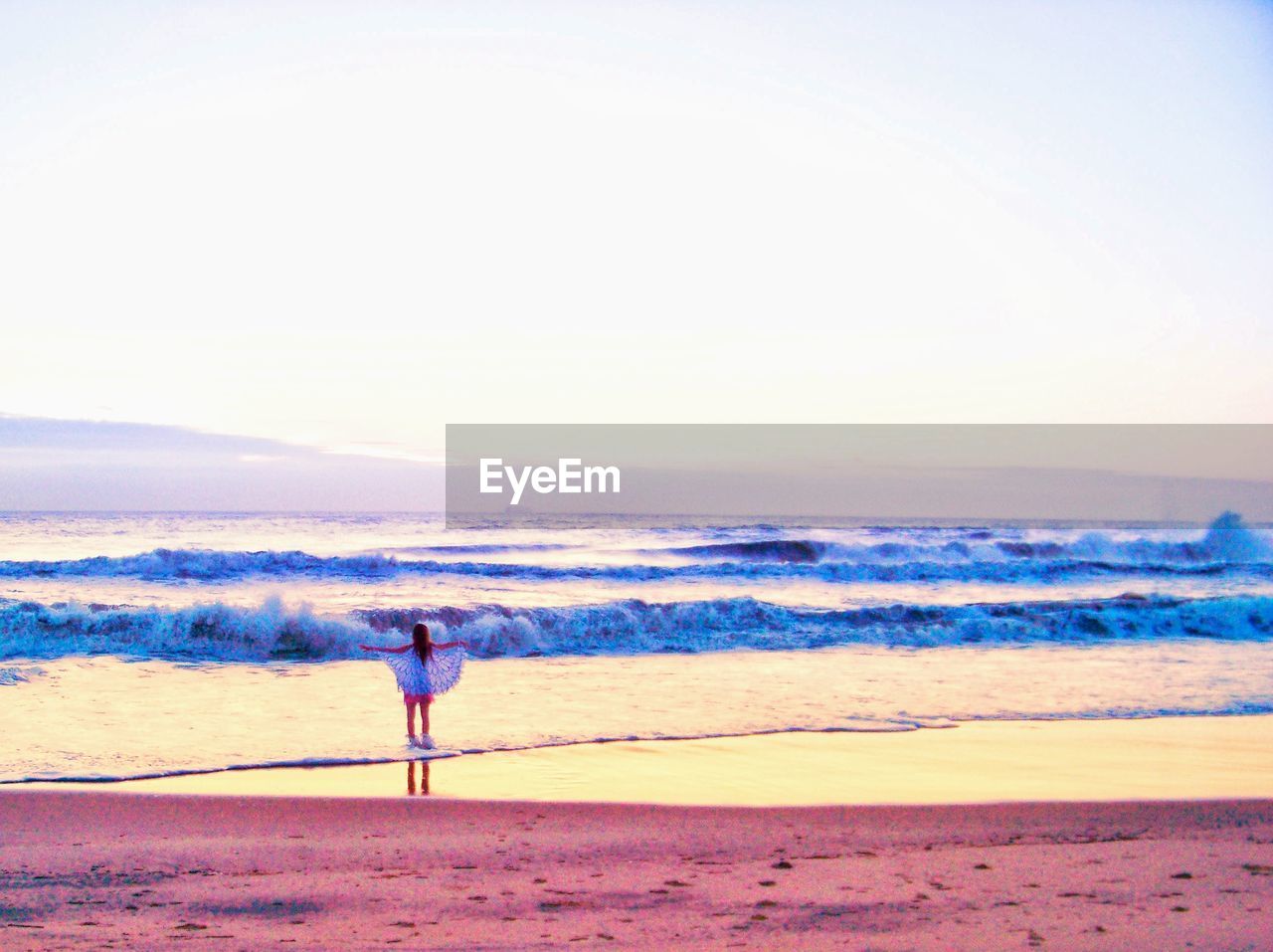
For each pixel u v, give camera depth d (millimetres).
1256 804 7922
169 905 5250
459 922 4910
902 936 4621
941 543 36562
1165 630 19719
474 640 16766
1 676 12922
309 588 24234
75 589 22688
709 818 7473
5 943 4516
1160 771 9219
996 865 6137
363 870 6012
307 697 12328
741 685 13656
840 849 6629
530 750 9844
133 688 12570
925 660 16250
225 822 7160
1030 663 16031
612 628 18000
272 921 4941
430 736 9992
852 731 10883
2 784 8086
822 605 23484
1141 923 4824
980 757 9750
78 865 6055
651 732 10719
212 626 16016
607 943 4527
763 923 4875
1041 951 4375
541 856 6410
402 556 34906
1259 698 13000
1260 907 5152
